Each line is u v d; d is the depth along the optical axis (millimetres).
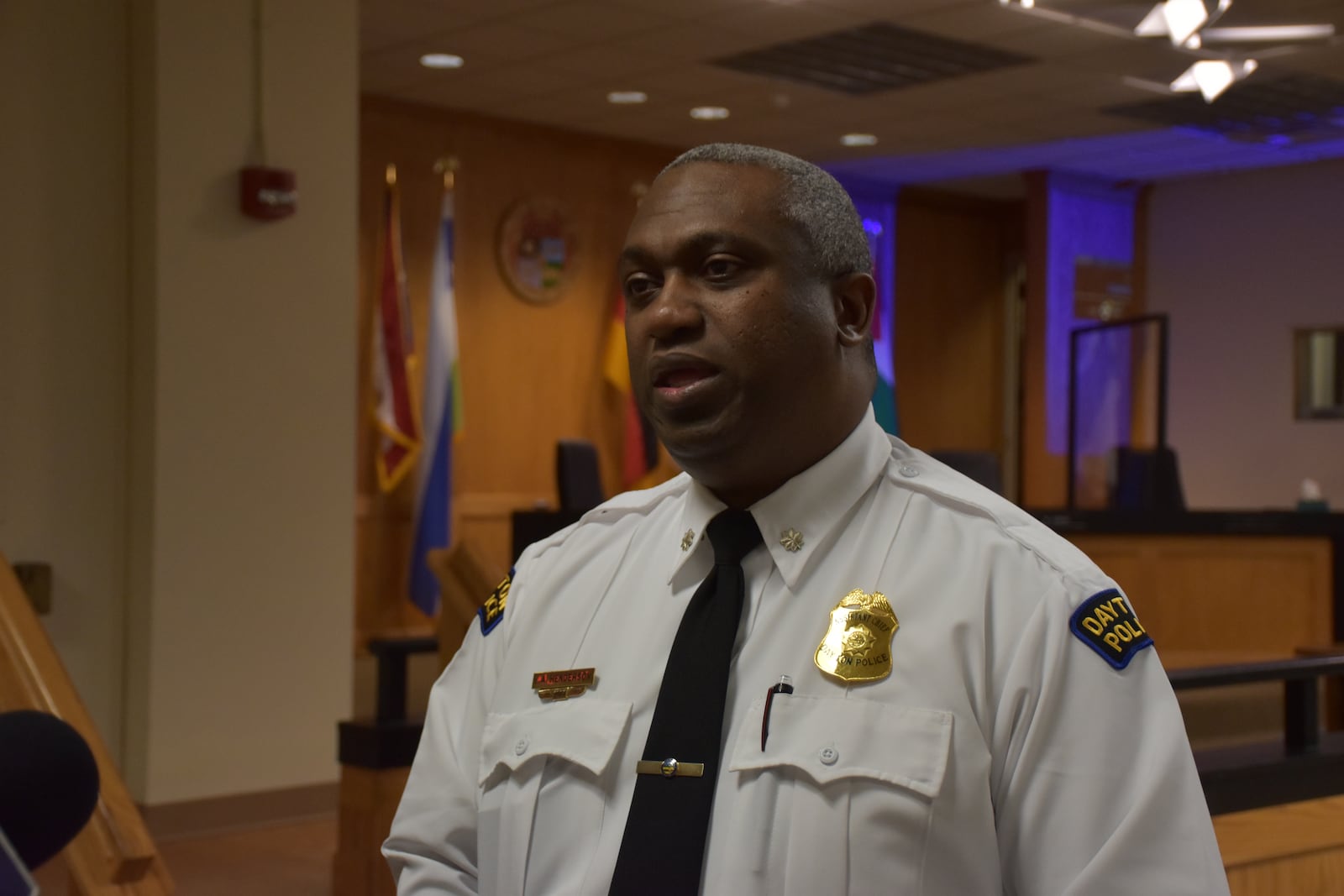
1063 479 9992
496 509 8469
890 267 10500
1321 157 9648
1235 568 6215
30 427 4277
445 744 1217
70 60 4359
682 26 6531
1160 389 7082
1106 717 977
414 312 8164
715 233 1041
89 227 4395
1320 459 9836
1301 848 2354
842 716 990
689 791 1012
